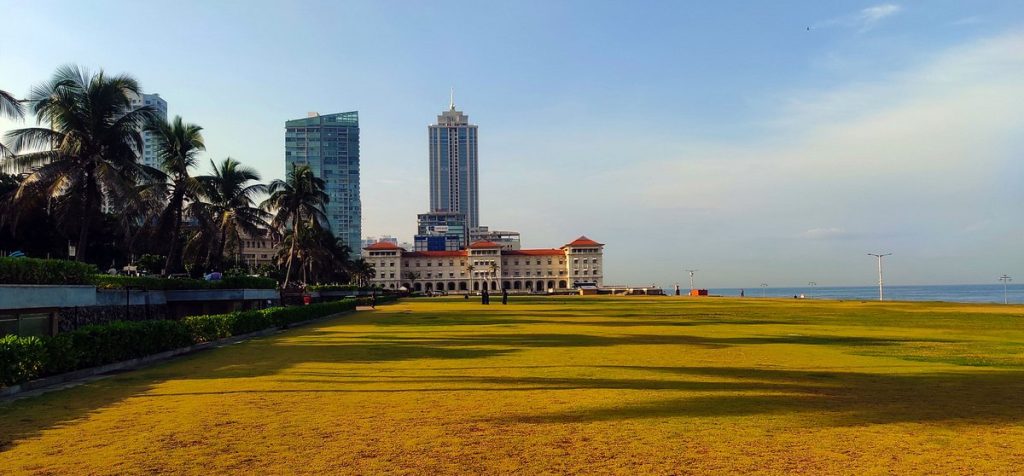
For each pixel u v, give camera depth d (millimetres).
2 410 10438
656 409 9977
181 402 10969
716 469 6703
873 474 6520
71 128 30734
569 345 21703
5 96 22281
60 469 6820
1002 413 9648
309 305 40469
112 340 16203
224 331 24641
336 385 12781
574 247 194625
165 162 39750
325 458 7184
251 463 6992
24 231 44781
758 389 11961
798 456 7207
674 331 28625
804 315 45062
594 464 6895
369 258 193750
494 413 9703
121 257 60031
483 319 40219
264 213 53438
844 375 13906
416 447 7648
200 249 44312
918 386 12328
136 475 6566
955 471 6625
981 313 47688
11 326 19656
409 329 30703
